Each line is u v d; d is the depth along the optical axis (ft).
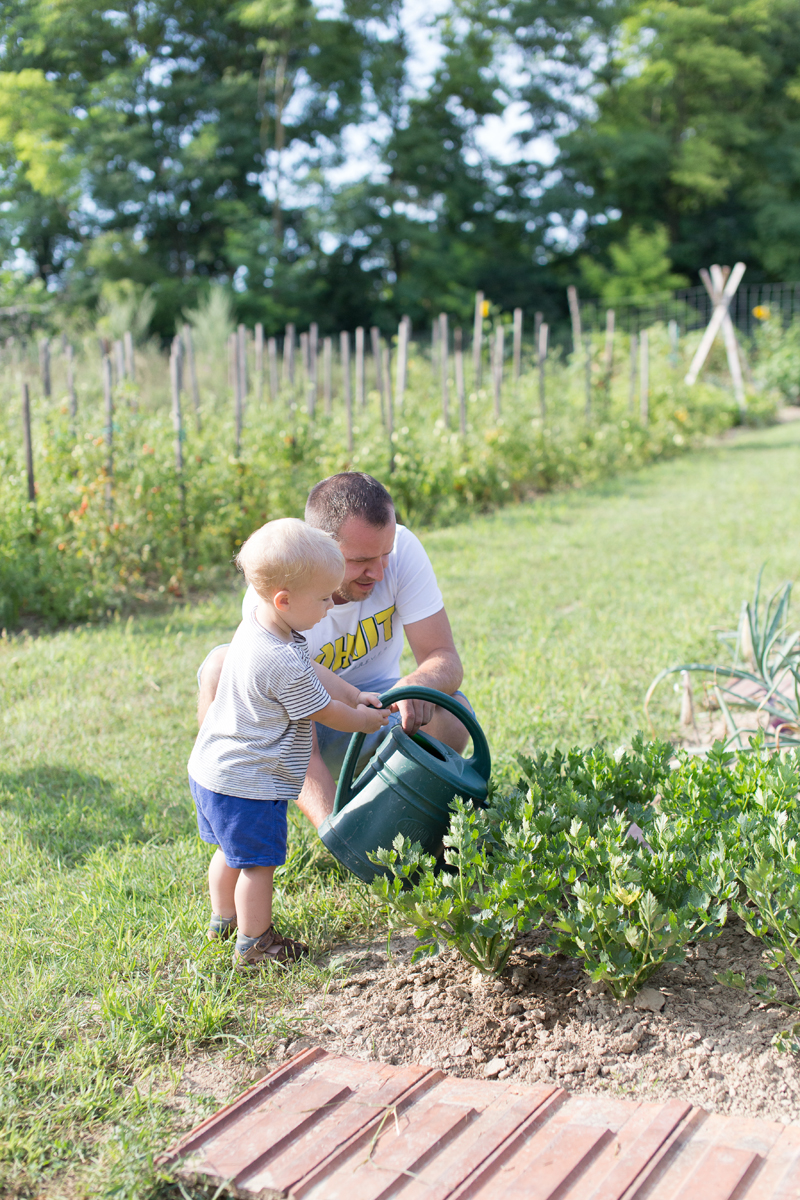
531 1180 5.54
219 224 101.45
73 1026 7.32
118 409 27.35
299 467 28.25
